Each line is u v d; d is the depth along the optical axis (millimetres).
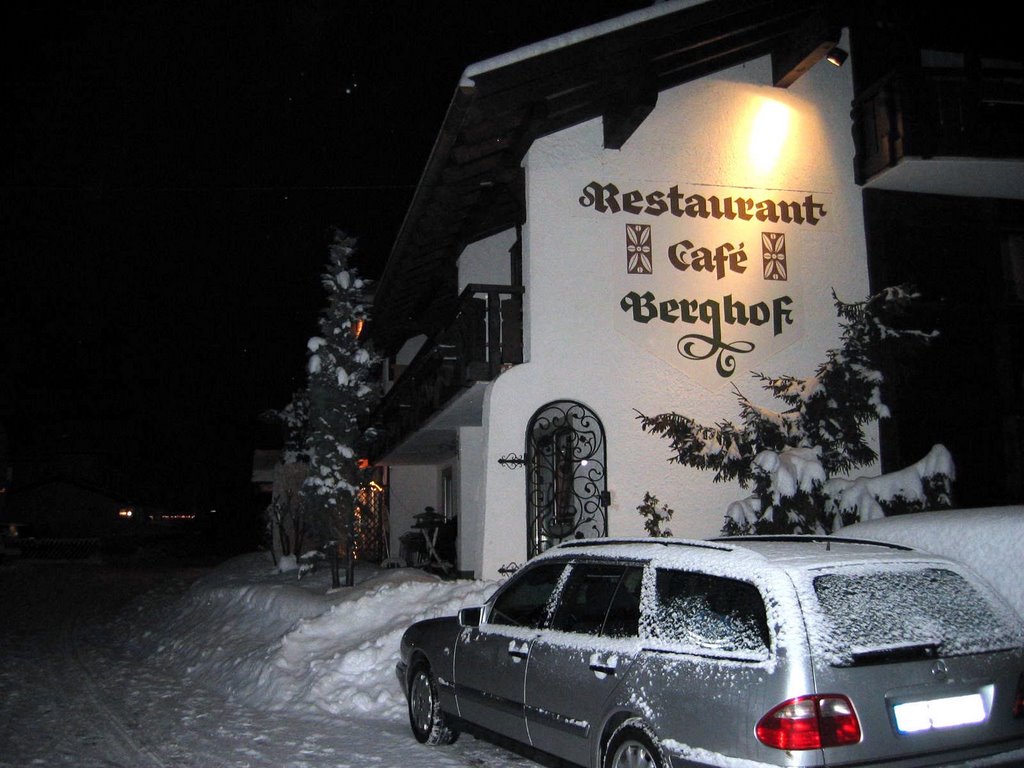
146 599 18609
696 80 12672
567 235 11922
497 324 11797
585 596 5848
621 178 12211
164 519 52531
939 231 13148
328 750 7289
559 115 11922
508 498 11281
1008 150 12031
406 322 19250
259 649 10992
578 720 5391
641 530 11492
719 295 12266
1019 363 13086
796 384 10648
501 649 6289
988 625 4668
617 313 11898
